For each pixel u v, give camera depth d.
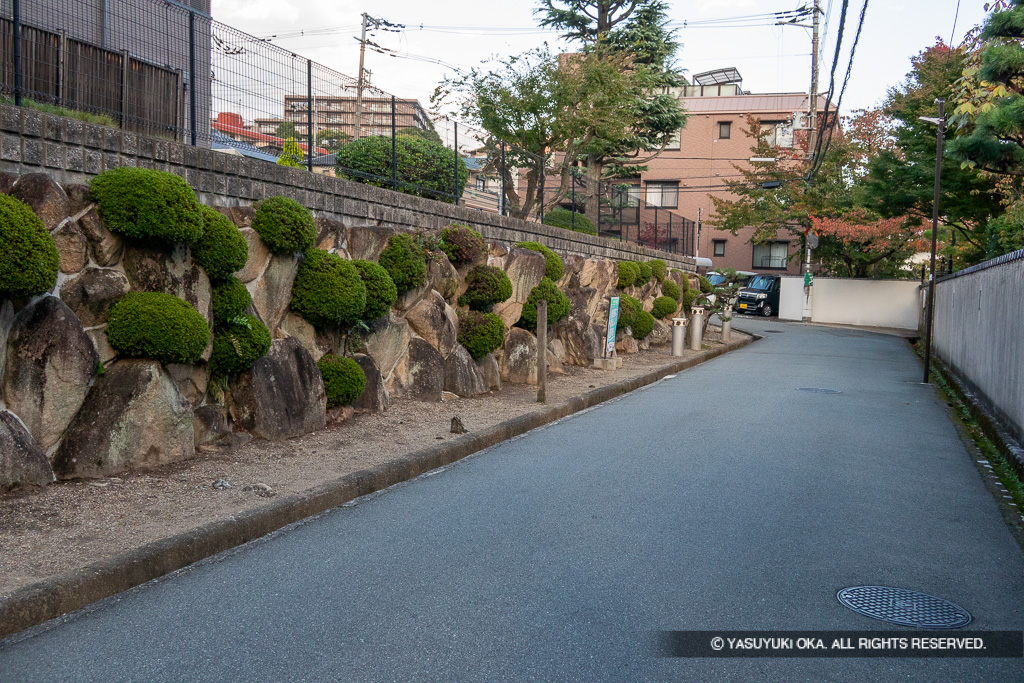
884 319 36.59
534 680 3.41
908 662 3.68
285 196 8.70
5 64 6.66
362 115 12.02
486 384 11.66
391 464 7.07
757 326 33.69
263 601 4.25
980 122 10.52
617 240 21.36
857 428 10.36
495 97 19.89
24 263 5.27
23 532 4.77
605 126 20.86
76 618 4.02
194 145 7.82
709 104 48.59
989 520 6.19
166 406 6.43
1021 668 3.65
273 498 5.82
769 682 3.45
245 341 7.29
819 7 31.12
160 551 4.64
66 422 5.88
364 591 4.41
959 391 13.55
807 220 37.16
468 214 13.01
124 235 6.37
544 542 5.34
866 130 36.62
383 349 9.77
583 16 32.28
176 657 3.58
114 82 7.67
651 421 10.62
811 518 6.08
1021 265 9.02
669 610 4.22
